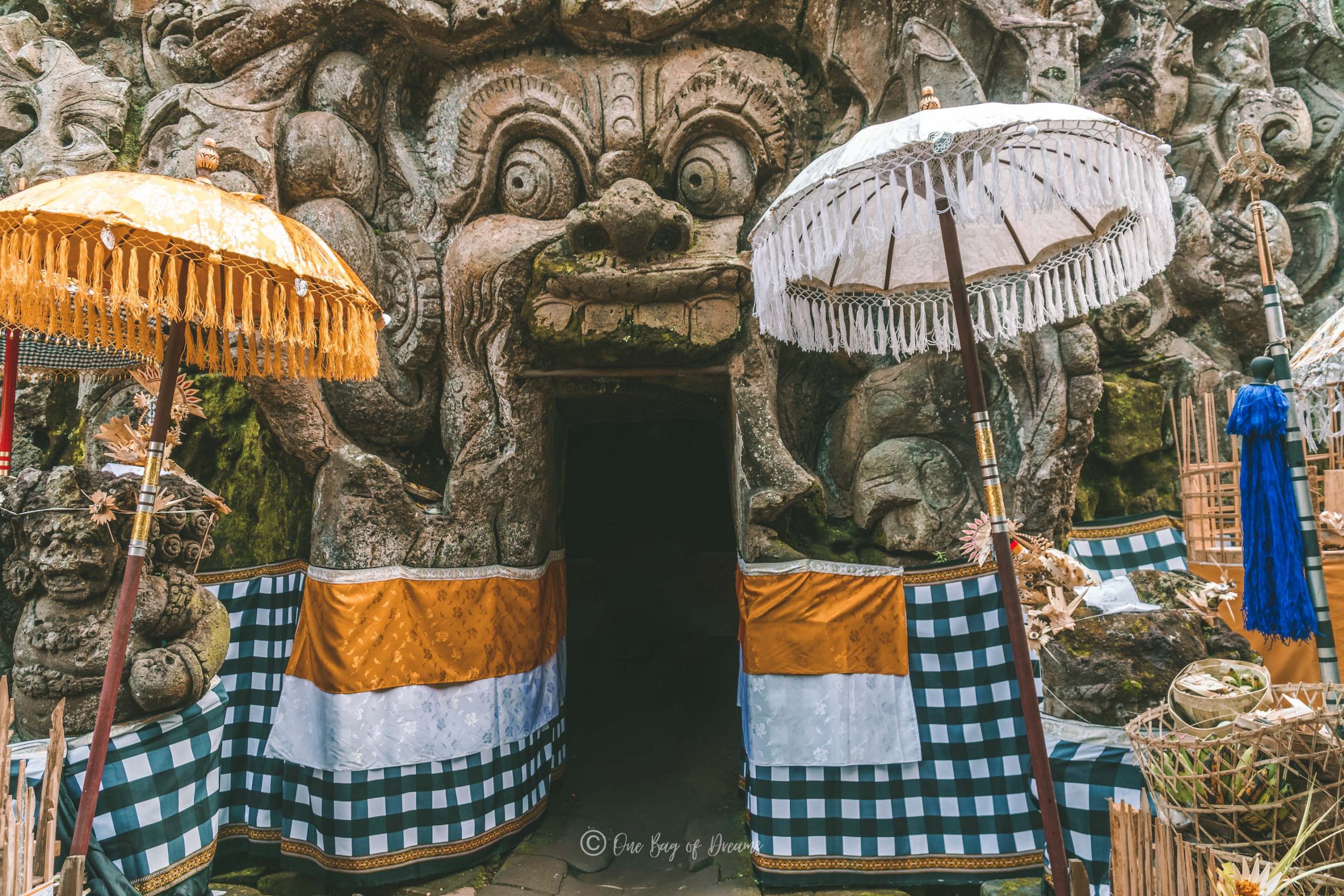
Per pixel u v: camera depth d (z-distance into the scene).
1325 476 3.53
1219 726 2.10
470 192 4.68
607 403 5.05
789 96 4.70
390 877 4.04
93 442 4.58
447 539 4.46
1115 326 4.78
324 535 4.26
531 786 4.71
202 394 4.80
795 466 4.32
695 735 5.80
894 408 4.43
